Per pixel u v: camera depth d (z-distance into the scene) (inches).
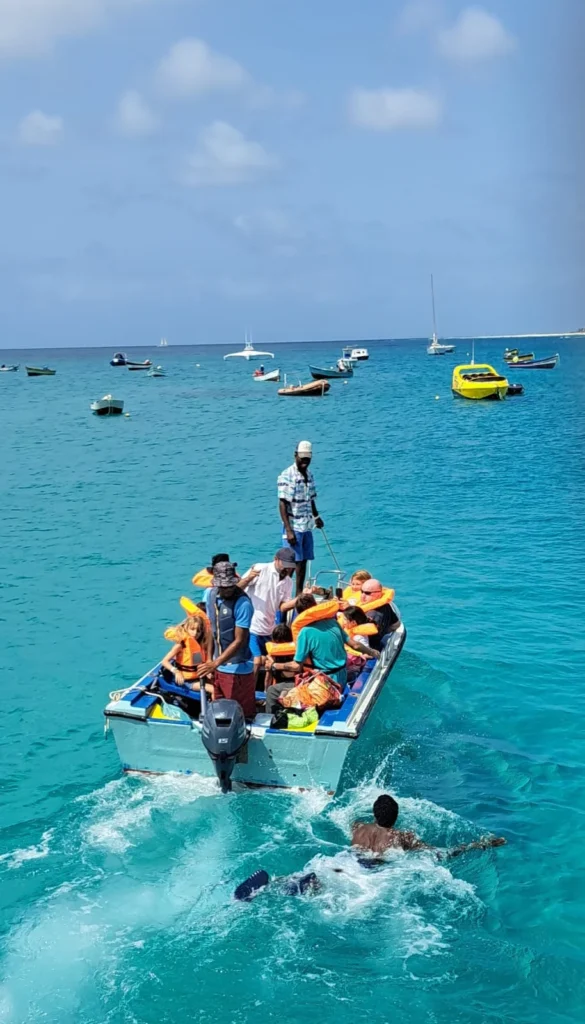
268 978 226.4
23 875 271.6
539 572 624.4
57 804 319.3
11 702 419.8
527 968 229.9
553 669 443.2
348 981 225.5
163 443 1628.9
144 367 5949.8
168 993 221.3
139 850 282.5
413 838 283.4
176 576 645.9
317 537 751.1
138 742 316.2
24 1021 212.5
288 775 305.6
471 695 414.3
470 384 2300.7
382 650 396.5
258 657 352.5
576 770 341.7
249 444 1565.0
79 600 589.9
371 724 352.5
